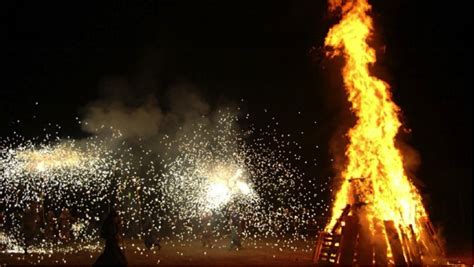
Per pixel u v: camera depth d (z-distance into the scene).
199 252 22.11
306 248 24.12
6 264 16.78
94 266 13.53
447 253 21.86
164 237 30.81
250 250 23.06
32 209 21.06
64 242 25.86
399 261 16.44
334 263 17.05
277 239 29.67
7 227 27.72
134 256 20.17
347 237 17.12
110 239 13.75
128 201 30.78
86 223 30.28
